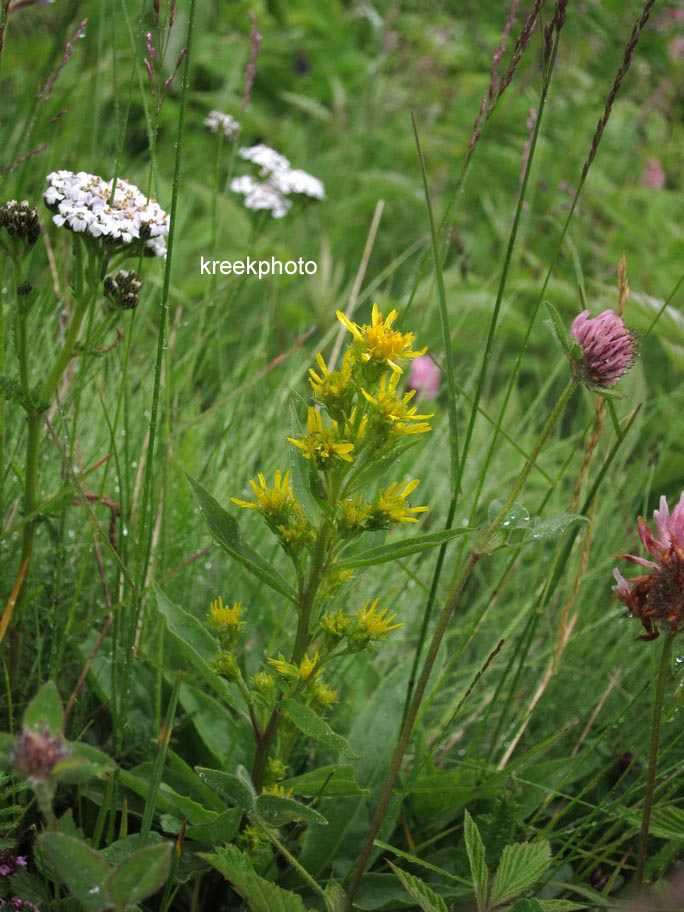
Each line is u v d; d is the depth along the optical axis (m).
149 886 0.38
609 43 1.03
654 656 0.47
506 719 0.58
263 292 0.87
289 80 1.30
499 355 0.89
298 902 0.42
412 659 0.56
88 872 0.38
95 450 0.59
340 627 0.45
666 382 0.88
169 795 0.47
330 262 0.91
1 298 0.50
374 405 0.43
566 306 0.87
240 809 0.45
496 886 0.44
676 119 1.14
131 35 0.53
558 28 0.45
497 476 0.72
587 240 1.01
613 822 0.52
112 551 0.48
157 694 0.51
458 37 1.33
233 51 1.25
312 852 0.49
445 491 0.72
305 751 0.52
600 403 0.51
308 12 1.35
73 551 0.57
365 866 0.46
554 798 0.54
